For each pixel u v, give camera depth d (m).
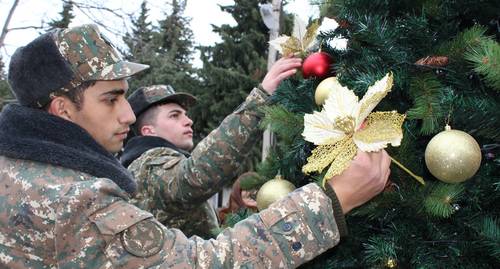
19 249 0.69
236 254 0.68
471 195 0.72
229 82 8.93
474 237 0.70
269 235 0.70
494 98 0.73
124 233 0.67
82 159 0.76
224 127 1.18
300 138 0.89
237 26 9.62
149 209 1.41
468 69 0.74
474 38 0.69
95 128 0.88
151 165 1.45
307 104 0.90
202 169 1.22
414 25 0.74
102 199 0.69
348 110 0.70
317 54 0.88
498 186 0.69
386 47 0.76
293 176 0.92
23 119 0.79
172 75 9.09
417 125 0.82
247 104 1.15
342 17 0.86
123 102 0.92
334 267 0.82
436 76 0.74
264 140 3.96
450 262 0.72
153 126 2.00
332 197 0.72
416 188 0.74
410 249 0.74
